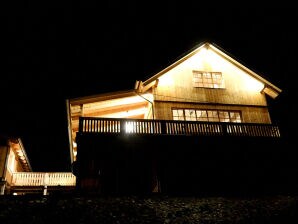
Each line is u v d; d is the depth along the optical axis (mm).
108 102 16828
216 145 16125
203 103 18094
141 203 10867
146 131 15641
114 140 15031
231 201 11570
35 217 9047
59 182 22109
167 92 17703
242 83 19391
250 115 18594
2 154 19656
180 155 15523
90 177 14234
